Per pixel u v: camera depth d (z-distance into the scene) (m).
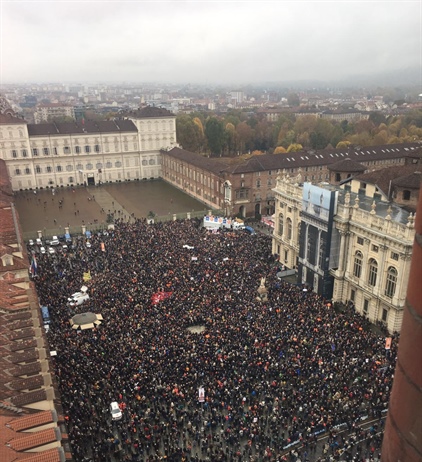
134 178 175.00
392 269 63.03
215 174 129.38
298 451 40.22
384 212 70.81
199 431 42.69
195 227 107.62
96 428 42.19
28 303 46.62
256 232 108.94
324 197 70.94
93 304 65.12
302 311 62.94
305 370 50.09
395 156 142.00
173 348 53.16
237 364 50.91
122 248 88.75
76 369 49.81
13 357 35.06
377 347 55.53
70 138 160.62
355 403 45.16
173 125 174.88
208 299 65.62
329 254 72.62
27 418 28.38
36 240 101.75
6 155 152.88
